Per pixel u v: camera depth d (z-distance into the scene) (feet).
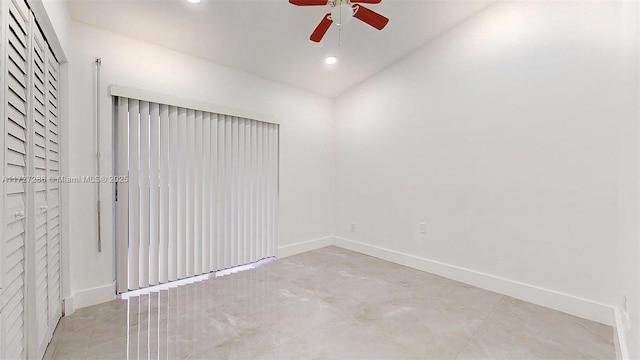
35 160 4.59
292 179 11.91
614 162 6.31
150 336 5.85
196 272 9.16
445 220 9.35
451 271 9.16
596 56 6.50
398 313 6.87
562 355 5.28
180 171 8.77
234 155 10.13
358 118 12.26
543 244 7.32
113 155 7.64
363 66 10.85
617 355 5.19
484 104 8.38
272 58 9.68
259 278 9.19
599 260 6.51
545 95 7.25
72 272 6.89
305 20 7.98
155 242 8.34
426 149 9.86
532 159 7.49
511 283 7.84
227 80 9.87
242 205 10.36
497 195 8.15
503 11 7.95
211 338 5.79
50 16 4.96
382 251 11.32
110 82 7.45
